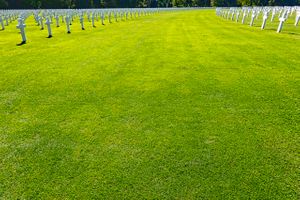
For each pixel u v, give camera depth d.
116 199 3.04
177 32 16.33
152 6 94.94
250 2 55.69
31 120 4.86
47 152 3.92
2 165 3.64
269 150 3.92
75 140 4.21
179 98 5.77
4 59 9.12
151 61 8.81
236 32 15.66
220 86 6.47
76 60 8.95
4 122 4.79
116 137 4.28
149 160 3.71
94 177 3.39
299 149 3.94
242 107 5.34
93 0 77.62
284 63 8.50
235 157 3.76
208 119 4.84
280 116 4.95
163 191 3.15
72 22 24.20
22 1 62.62
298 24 19.36
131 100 5.67
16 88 6.40
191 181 3.31
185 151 3.90
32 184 3.28
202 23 22.58
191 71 7.67
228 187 3.21
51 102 5.61
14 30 17.95
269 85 6.54
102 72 7.60
